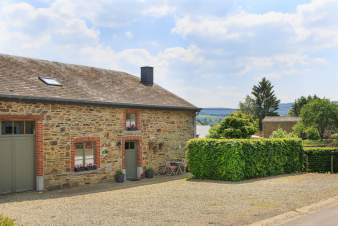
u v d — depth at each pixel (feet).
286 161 76.02
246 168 65.87
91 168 61.11
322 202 43.01
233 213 37.17
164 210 38.91
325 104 201.36
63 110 56.80
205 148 66.23
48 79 60.23
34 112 53.01
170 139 76.84
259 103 272.92
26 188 52.90
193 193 50.14
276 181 62.49
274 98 272.72
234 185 57.67
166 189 54.39
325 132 204.03
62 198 47.26
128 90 73.36
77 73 69.77
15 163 51.65
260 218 34.94
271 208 39.55
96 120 61.93
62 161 56.59
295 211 38.17
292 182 61.11
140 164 69.87
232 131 98.73
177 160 78.33
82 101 58.34
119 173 64.69
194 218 35.12
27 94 51.62
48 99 53.67
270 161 71.51
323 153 78.95
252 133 101.76
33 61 65.16
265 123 228.84
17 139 51.90
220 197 46.70
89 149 61.31
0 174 49.98
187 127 81.41
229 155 63.57
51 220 34.53
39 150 53.52
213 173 65.57
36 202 44.39
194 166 67.41
